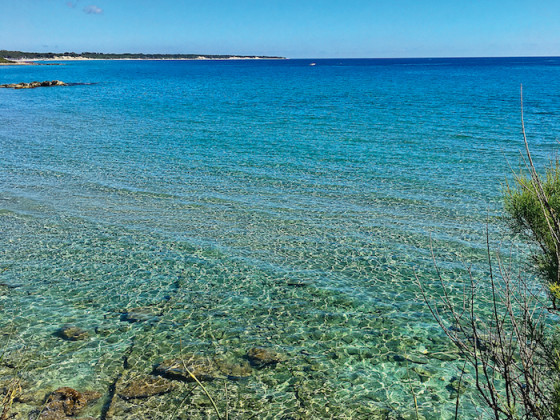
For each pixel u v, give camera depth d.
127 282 9.30
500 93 53.06
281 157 21.38
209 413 5.73
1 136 26.75
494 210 13.67
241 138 26.42
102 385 6.20
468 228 12.27
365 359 6.88
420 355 6.96
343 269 9.98
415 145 23.70
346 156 21.44
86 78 99.00
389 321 7.92
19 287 8.97
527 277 9.11
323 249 11.05
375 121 32.56
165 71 149.25
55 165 19.64
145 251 10.87
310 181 17.23
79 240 11.47
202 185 16.72
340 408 5.86
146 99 50.97
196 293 8.89
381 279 9.51
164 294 8.84
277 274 9.73
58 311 8.12
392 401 5.98
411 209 13.95
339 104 44.44
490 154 21.09
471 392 6.12
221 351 7.04
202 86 73.81
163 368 6.58
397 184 16.69
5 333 7.37
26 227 12.31
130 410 5.73
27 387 6.11
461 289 8.96
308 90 63.56
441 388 6.23
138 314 8.09
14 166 19.34
